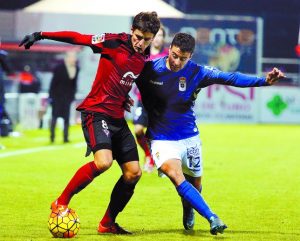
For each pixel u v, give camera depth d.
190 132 19.66
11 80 66.62
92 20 72.94
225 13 91.94
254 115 72.06
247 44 71.56
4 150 44.12
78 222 19.34
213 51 71.56
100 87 18.98
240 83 19.20
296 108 72.38
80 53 70.38
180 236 19.92
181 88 19.33
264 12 89.75
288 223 22.20
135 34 18.47
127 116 70.88
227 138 55.31
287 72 79.00
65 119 49.81
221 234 20.25
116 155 19.45
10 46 73.19
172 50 18.72
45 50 72.69
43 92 71.25
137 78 19.34
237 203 26.02
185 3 85.19
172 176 19.09
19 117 61.25
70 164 37.25
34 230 20.42
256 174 34.34
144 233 20.30
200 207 18.59
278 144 51.00
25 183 30.06
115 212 19.88
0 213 23.23
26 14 73.44
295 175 34.12
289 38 86.06
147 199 26.33
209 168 36.47
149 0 73.75
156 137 19.53
